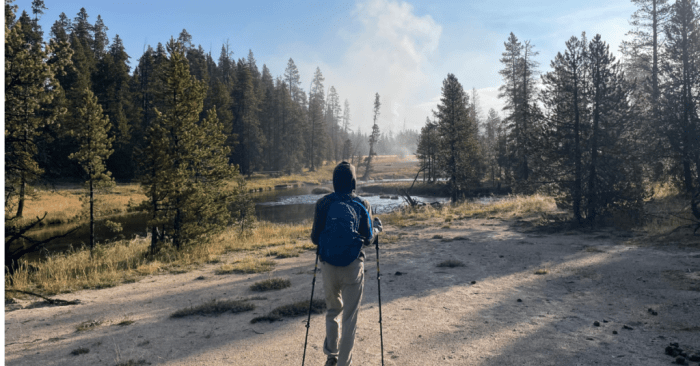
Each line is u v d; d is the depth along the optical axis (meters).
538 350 3.96
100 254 13.48
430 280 7.33
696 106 13.78
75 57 58.94
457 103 34.06
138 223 29.55
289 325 5.02
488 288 6.59
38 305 6.52
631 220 12.78
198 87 14.31
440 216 20.38
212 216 14.20
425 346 4.20
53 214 30.17
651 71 25.58
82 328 5.11
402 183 64.81
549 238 11.74
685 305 5.09
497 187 44.03
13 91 11.54
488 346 4.12
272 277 8.26
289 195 55.31
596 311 5.14
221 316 5.54
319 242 3.35
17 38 11.44
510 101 47.06
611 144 13.04
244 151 76.31
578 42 13.61
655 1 26.06
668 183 18.28
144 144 60.75
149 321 5.43
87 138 15.57
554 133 13.73
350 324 3.26
